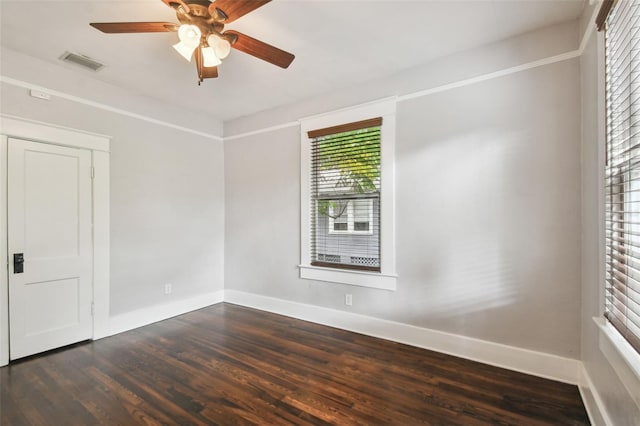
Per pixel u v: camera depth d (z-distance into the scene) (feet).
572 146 7.22
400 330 9.63
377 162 10.20
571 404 6.42
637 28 4.05
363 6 6.61
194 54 6.90
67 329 9.45
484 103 8.30
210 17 5.75
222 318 12.04
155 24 5.73
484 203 8.31
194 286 13.14
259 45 6.48
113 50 8.39
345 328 10.75
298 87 10.78
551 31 7.43
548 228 7.50
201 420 6.03
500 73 8.07
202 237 13.50
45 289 9.05
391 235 9.75
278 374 7.75
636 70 4.19
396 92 9.71
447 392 6.89
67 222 9.52
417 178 9.32
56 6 6.55
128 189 11.01
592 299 6.23
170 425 5.88
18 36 7.73
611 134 5.15
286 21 7.14
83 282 9.83
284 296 12.44
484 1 6.49
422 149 9.24
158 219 11.91
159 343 9.70
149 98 11.64
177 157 12.58
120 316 10.68
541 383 7.22
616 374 4.76
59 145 9.37
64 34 7.64
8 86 8.41
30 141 8.80
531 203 7.70
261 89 10.95
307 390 7.04
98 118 10.23
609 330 5.09
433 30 7.55
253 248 13.38
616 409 4.76
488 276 8.25
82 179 9.86
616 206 5.17
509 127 7.97
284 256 12.44
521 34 7.77
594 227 6.15
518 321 7.85
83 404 6.55
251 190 13.46
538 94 7.61
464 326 8.58
